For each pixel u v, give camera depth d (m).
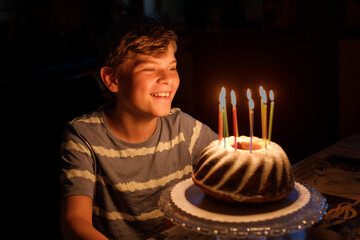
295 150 3.31
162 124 1.19
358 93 3.00
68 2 4.81
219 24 5.07
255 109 3.47
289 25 3.43
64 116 1.37
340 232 0.86
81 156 1.06
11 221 1.27
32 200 1.28
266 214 0.75
